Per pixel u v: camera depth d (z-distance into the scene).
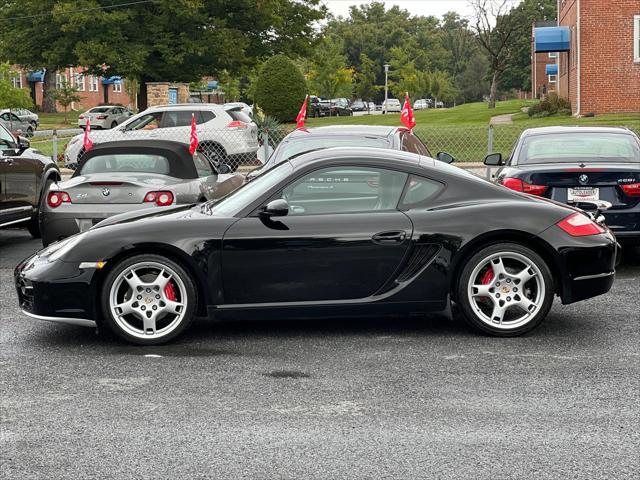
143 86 49.69
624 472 4.20
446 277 6.78
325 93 79.12
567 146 10.37
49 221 10.34
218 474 4.22
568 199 9.41
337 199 6.88
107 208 10.27
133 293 6.76
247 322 7.60
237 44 46.84
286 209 6.66
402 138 10.95
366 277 6.78
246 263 6.74
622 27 33.66
